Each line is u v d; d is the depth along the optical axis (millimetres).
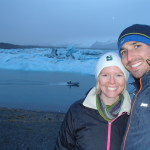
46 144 8180
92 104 2363
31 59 135250
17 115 15859
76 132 2406
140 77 2084
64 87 55344
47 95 42938
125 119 2354
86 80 74062
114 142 2258
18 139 8602
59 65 120000
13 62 125688
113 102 2430
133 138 1961
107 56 2432
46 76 85000
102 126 2301
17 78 75188
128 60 2094
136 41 2061
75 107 2477
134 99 2160
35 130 10477
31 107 31109
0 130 9945
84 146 2314
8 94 42969
